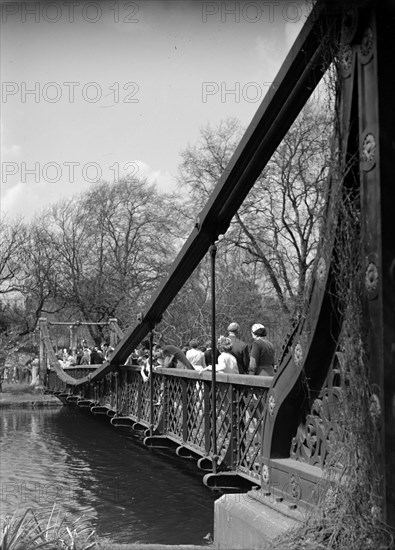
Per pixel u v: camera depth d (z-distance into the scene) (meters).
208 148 20.47
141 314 9.33
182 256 6.51
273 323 18.62
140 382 11.54
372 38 2.62
